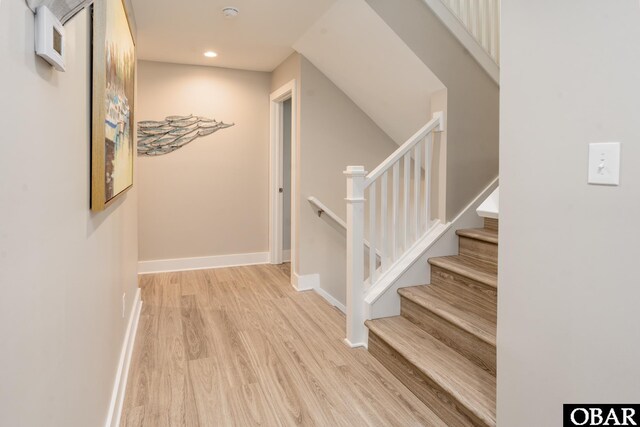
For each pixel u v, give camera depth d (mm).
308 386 2191
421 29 2697
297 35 3477
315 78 3900
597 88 1144
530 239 1375
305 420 1896
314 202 3869
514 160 1426
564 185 1249
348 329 2713
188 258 4676
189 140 4582
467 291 2428
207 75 4598
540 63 1315
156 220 4527
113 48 1650
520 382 1438
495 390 1822
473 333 2014
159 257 4566
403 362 2205
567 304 1254
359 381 2242
